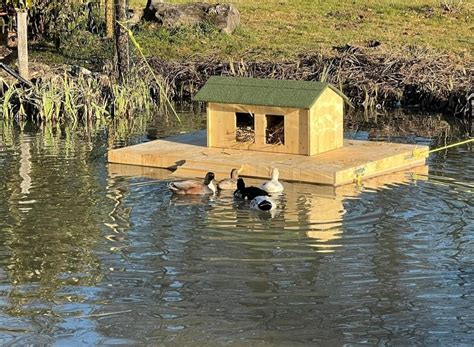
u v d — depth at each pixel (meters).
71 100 24.62
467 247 14.12
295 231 14.81
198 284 12.83
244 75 28.27
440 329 11.47
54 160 19.80
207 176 17.03
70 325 11.67
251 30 34.25
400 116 25.33
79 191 17.22
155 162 19.08
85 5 33.75
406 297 12.36
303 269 13.29
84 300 12.39
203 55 31.11
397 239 14.46
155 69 28.69
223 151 19.33
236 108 19.30
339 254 13.84
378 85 27.02
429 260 13.62
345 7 37.59
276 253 13.88
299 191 17.11
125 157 19.34
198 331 11.45
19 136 22.62
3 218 15.62
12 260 13.81
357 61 28.94
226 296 12.43
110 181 17.91
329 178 17.47
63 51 31.80
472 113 24.97
